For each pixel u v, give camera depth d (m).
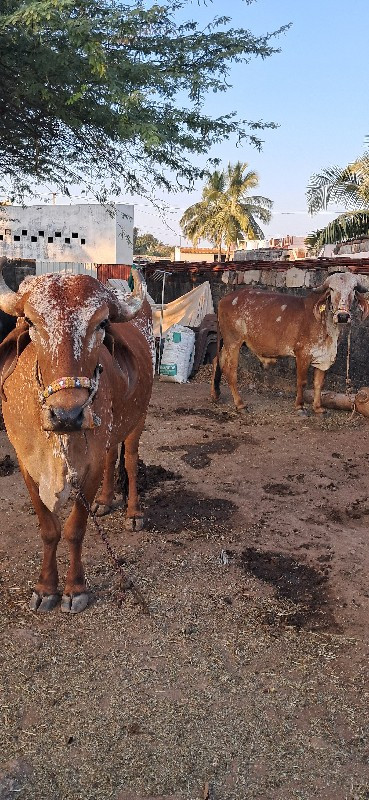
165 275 13.46
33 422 3.52
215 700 3.31
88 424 3.08
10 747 2.97
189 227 42.16
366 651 3.77
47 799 2.70
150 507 5.72
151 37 7.63
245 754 2.97
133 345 4.67
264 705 3.29
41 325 3.13
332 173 17.17
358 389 9.56
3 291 3.46
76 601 4.00
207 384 11.59
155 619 3.99
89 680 3.43
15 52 6.77
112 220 25.08
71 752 2.95
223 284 12.93
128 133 7.24
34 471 3.68
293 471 6.88
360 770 2.90
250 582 4.49
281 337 9.05
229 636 3.86
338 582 4.54
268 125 8.04
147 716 3.18
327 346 8.81
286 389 10.93
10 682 3.40
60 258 25.48
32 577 4.41
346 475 6.79
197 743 3.02
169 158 8.60
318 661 3.66
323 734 3.11
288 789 2.79
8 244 25.28
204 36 7.66
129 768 2.87
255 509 5.80
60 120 8.12
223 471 6.81
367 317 8.93
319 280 10.21
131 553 4.80
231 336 9.50
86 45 6.36
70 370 3.08
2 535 5.05
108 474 5.46
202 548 4.96
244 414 9.31
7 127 8.45
